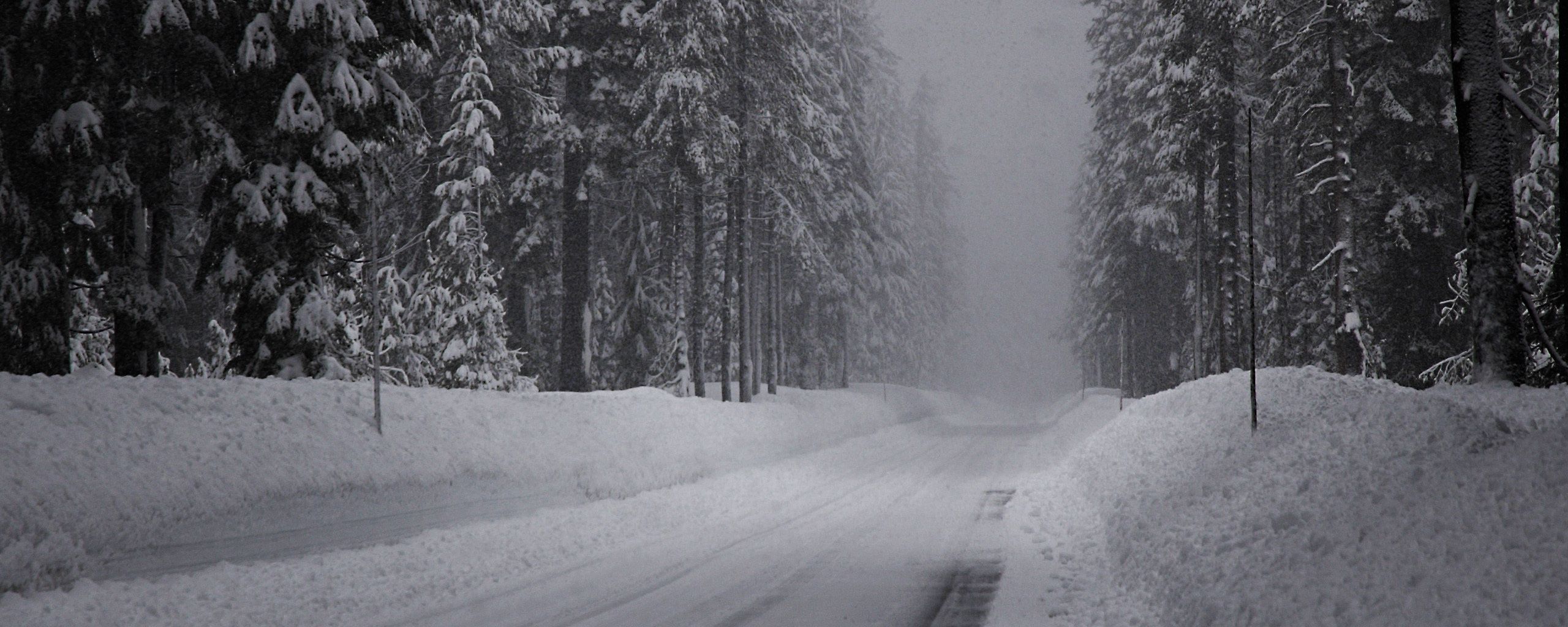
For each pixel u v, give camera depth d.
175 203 14.54
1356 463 8.18
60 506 8.27
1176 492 10.55
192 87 13.55
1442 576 4.70
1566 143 8.76
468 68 21.67
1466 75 13.74
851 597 8.77
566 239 25.98
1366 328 22.23
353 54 14.18
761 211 32.53
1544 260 18.45
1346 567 5.47
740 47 27.22
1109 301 43.38
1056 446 25.88
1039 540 11.89
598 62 26.41
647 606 8.46
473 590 9.18
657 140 24.48
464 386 22.56
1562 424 6.26
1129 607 7.64
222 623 7.60
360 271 21.06
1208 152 28.20
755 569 10.21
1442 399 9.55
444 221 22.89
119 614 7.52
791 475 19.56
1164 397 18.95
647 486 16.17
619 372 31.33
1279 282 28.69
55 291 12.77
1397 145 24.02
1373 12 21.78
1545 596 4.05
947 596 8.75
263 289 13.76
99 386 10.42
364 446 12.22
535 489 14.16
